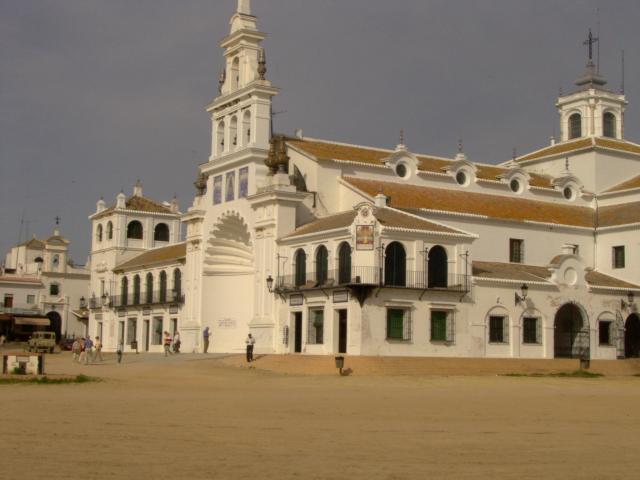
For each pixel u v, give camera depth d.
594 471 16.47
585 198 71.31
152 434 20.64
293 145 63.25
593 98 78.12
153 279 78.62
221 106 66.44
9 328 100.56
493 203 64.62
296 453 18.09
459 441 20.28
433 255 53.44
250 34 64.56
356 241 51.03
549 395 34.53
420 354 51.91
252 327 59.12
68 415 24.25
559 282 57.69
